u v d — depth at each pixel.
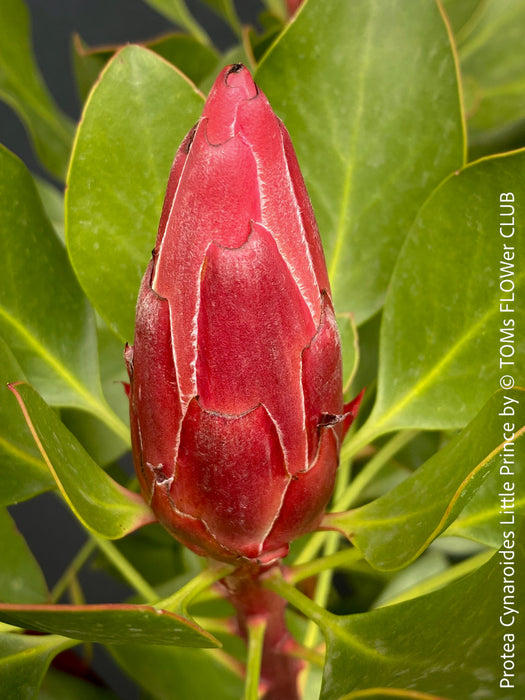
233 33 0.69
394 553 0.27
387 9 0.33
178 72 0.33
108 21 0.69
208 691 0.40
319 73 0.34
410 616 0.27
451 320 0.32
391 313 0.32
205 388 0.25
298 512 0.27
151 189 0.33
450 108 0.33
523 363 0.31
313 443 0.26
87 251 0.32
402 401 0.32
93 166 0.32
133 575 0.37
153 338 0.25
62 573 0.66
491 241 0.31
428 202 0.31
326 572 0.38
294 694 0.34
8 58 0.43
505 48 0.47
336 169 0.34
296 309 0.25
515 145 0.45
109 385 0.39
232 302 0.25
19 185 0.32
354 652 0.27
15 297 0.33
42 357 0.33
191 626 0.24
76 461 0.28
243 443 0.25
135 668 0.40
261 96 0.24
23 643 0.29
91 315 0.34
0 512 0.37
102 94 0.32
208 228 0.24
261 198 0.25
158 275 0.25
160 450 0.26
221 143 0.24
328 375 0.26
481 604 0.26
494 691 0.25
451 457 0.27
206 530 0.27
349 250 0.34
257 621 0.31
